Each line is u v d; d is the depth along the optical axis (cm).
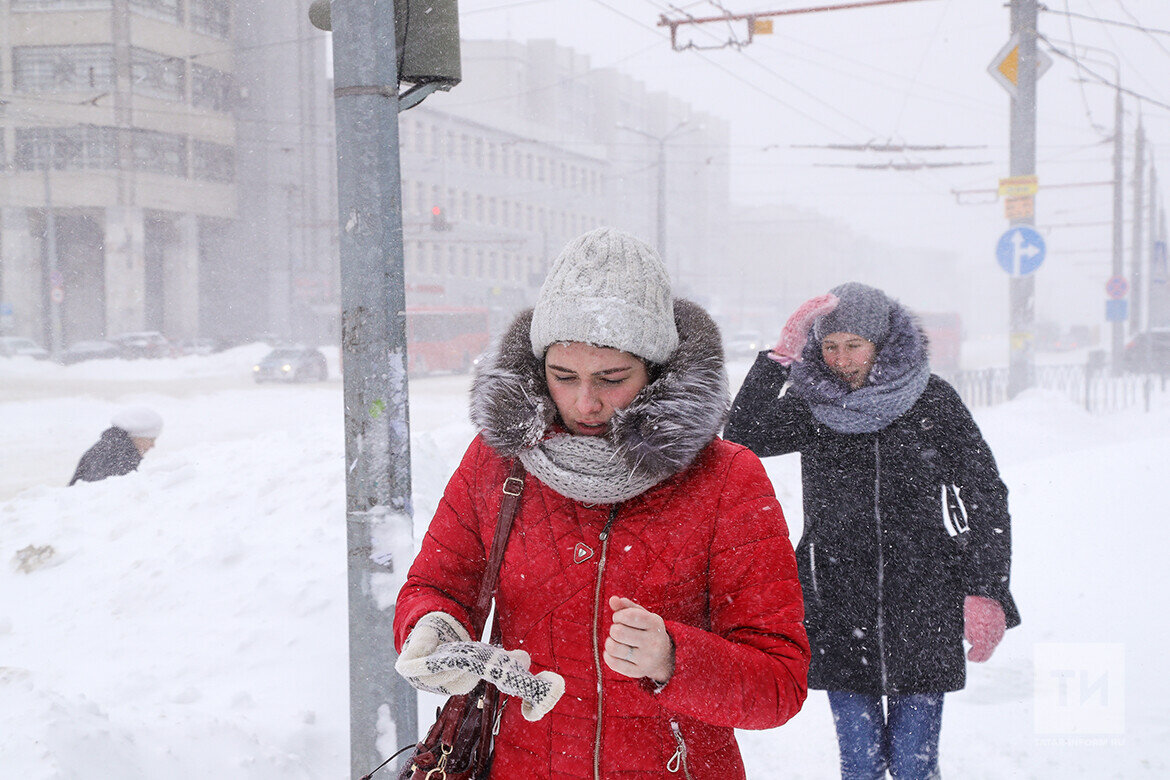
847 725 305
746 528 163
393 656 269
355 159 268
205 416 2139
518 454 167
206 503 538
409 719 271
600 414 166
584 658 164
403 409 272
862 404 295
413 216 5988
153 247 5350
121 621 427
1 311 4519
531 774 168
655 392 162
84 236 5269
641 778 162
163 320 5366
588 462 160
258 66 5622
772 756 390
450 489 185
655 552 163
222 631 407
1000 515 295
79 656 398
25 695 296
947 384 304
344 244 270
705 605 167
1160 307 4156
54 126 4966
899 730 304
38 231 5119
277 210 5706
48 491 615
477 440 186
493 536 175
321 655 390
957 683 298
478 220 6575
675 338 168
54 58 4959
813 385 303
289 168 5756
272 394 2742
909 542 298
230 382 3322
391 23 273
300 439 653
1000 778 362
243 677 376
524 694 149
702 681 145
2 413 2189
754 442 315
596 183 8081
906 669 295
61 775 256
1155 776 357
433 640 161
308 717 346
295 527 495
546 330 163
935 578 297
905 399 294
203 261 5550
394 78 274
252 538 486
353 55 268
